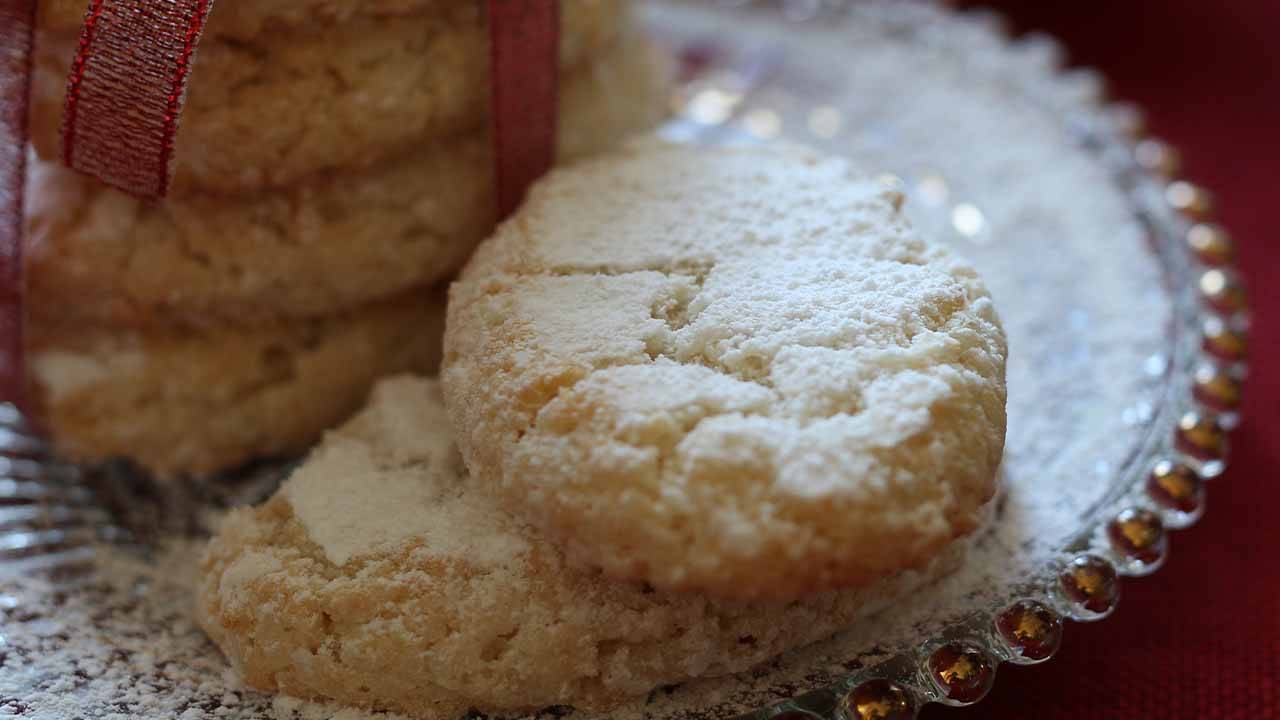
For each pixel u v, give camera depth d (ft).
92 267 0.77
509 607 0.69
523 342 0.70
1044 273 0.88
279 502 0.73
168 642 0.73
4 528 0.78
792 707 0.68
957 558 0.73
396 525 0.71
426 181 0.79
